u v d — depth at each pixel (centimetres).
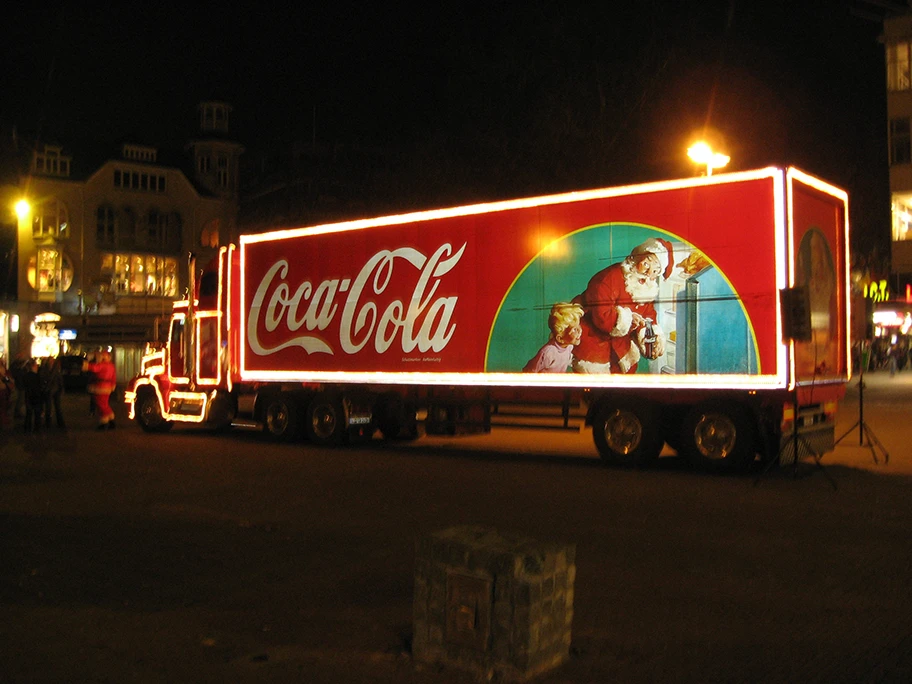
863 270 3941
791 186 1220
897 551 776
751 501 1034
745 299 1226
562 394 1416
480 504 1021
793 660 508
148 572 714
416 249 1576
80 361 3803
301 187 5019
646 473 1279
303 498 1068
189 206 5738
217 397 1889
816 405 1345
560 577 493
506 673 470
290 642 543
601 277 1355
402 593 650
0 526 899
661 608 609
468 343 1498
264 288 1816
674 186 1292
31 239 5269
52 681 481
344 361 1673
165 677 486
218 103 5975
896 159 4031
